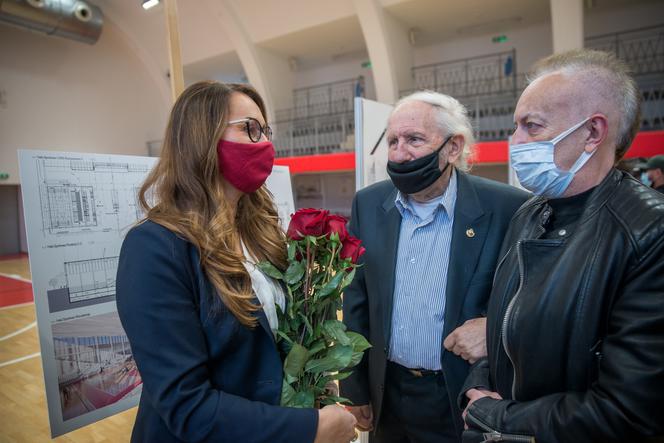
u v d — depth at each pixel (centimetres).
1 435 253
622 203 76
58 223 137
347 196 1198
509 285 92
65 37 1034
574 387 75
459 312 121
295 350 81
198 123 85
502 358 92
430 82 1047
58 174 138
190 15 1091
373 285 134
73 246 140
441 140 121
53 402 135
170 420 70
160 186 87
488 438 80
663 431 62
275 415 75
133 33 1241
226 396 74
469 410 87
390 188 144
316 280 91
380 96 927
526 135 85
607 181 80
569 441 69
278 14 989
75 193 142
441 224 130
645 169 414
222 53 1145
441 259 127
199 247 79
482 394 95
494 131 867
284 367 83
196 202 85
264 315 84
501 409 81
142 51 1277
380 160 239
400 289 131
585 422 67
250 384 84
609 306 72
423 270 128
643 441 64
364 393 138
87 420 143
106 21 1191
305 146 1102
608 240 74
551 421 72
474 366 107
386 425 140
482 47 987
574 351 74
